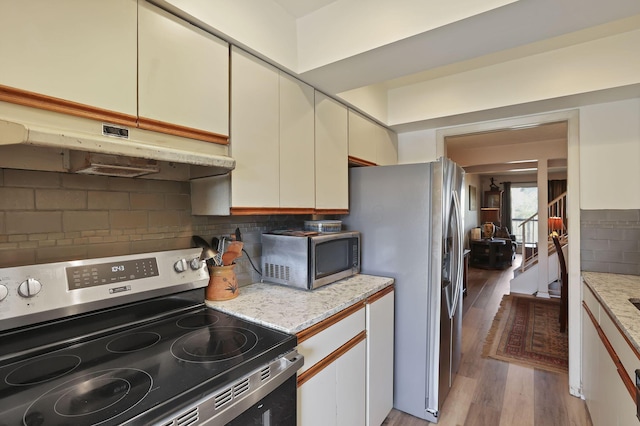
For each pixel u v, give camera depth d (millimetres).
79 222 1224
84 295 1091
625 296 1677
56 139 842
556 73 2104
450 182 2117
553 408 2117
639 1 1146
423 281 2021
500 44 1440
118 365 941
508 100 2262
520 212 9352
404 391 2090
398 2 1398
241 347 1062
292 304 1497
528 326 3619
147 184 1432
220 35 1331
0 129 771
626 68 1903
